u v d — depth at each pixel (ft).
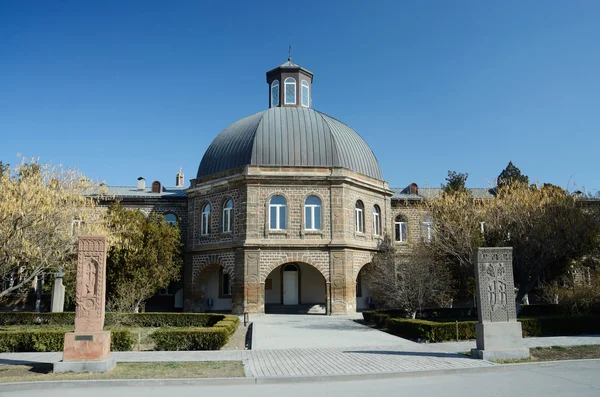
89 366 40.75
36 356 49.65
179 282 116.57
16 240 65.21
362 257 106.83
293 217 101.71
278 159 104.68
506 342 46.11
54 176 75.05
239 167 103.65
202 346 55.42
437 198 101.60
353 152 112.57
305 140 107.14
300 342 59.57
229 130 116.67
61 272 89.56
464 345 56.18
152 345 59.47
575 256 84.89
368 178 112.37
